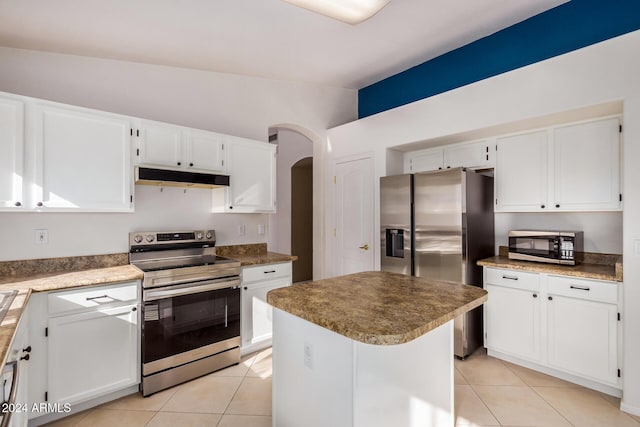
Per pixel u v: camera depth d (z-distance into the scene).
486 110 2.76
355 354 1.33
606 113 2.40
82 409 2.13
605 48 2.19
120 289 2.21
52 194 2.14
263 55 2.98
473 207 2.93
